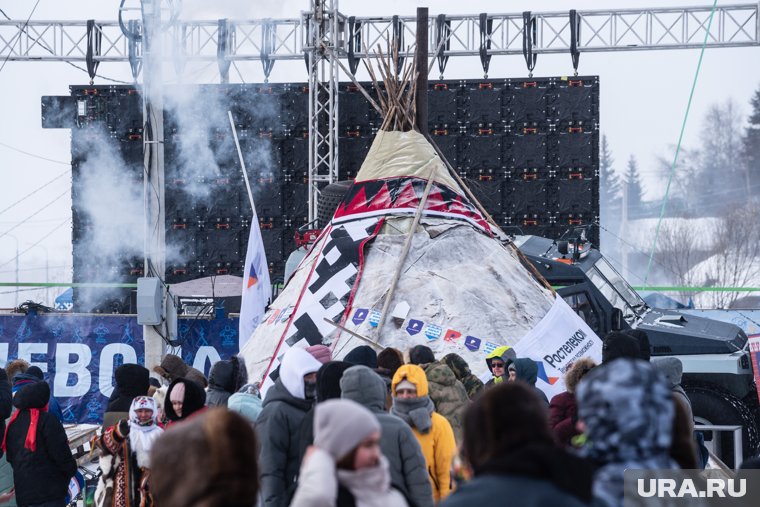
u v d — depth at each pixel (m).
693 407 14.10
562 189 24.56
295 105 25.30
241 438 3.42
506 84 24.66
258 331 11.80
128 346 16.81
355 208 11.95
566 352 10.84
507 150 24.73
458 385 7.48
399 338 10.72
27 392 8.82
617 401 3.42
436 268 11.34
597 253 16.30
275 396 6.40
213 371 8.23
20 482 8.78
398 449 5.55
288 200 25.41
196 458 3.36
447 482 6.33
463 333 10.75
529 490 3.31
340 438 4.04
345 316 11.01
